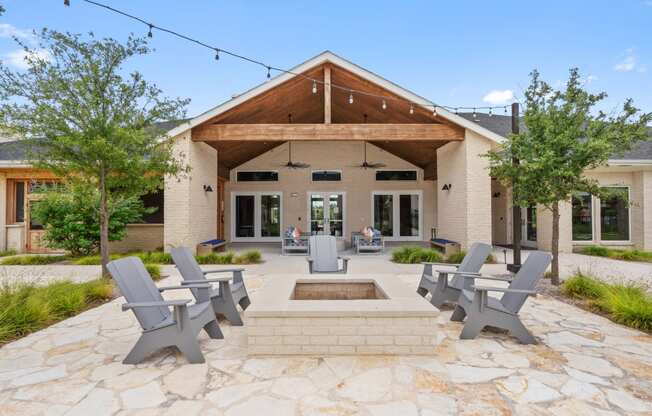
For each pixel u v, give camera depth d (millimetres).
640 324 3814
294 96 9961
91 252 9461
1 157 10609
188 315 2986
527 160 5863
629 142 5484
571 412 2227
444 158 10820
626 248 10445
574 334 3639
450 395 2422
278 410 2244
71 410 2258
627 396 2412
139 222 10977
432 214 14852
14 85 5398
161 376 2721
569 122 5570
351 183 14930
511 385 2559
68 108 5594
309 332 3049
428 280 5043
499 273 7152
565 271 7340
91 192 6973
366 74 8734
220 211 13633
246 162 14898
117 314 4406
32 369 2855
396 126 8984
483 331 3738
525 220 12297
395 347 3062
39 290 4605
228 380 2648
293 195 14875
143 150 6297
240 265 8344
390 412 2221
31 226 10938
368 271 7410
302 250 11203
